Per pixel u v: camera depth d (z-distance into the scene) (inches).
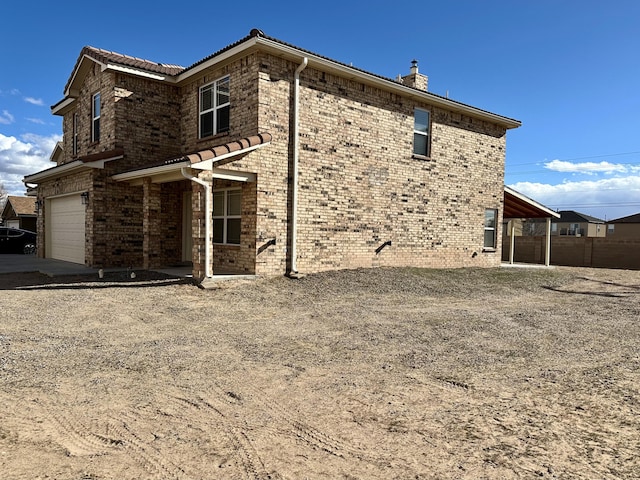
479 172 637.9
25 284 407.5
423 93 542.0
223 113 479.8
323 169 470.6
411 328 283.0
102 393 166.6
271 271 437.1
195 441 131.7
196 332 260.7
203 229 398.9
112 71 510.3
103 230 513.0
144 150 531.8
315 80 462.6
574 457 125.1
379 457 124.2
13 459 119.5
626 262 901.8
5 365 193.3
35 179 630.5
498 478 114.0
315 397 167.0
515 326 297.1
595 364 214.1
